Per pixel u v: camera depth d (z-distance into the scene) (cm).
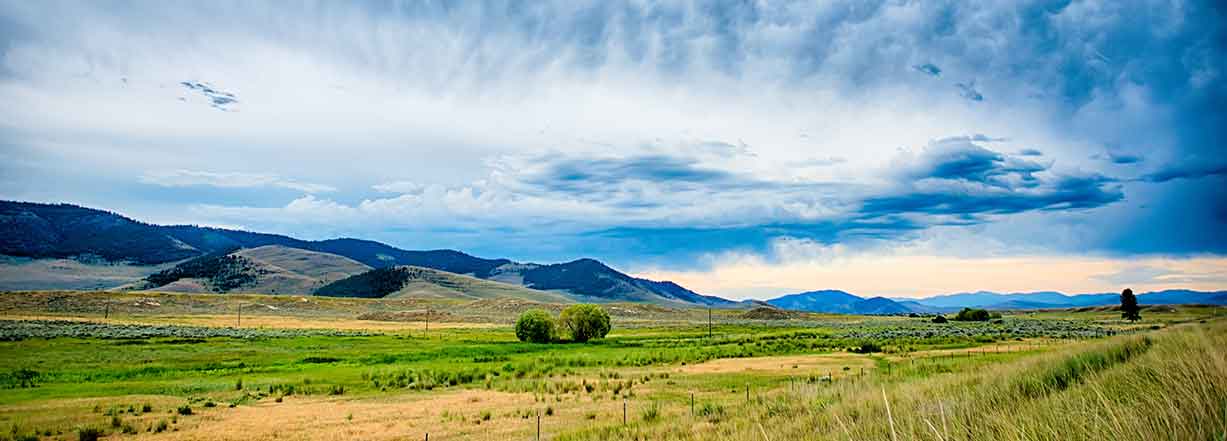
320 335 8944
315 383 3794
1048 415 700
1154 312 16575
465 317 17875
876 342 6569
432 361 5459
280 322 14088
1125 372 1079
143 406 2812
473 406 2853
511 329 12469
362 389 3531
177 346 6694
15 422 2475
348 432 2305
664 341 7931
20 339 7081
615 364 4856
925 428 783
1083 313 18488
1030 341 6288
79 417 2602
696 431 1717
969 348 5541
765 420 1678
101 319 13012
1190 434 507
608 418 2392
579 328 8162
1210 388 618
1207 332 1499
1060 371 1530
